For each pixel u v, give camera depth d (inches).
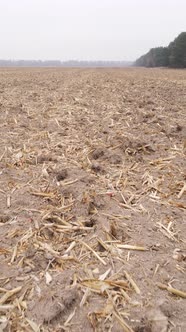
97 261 103.3
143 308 85.6
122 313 84.0
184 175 168.7
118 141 217.0
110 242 112.1
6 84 572.4
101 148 200.8
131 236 116.3
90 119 280.4
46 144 210.5
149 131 247.3
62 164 178.7
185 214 133.6
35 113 296.8
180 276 98.0
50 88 512.7
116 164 181.5
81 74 1011.9
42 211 131.0
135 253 107.5
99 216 128.3
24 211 130.8
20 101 360.2
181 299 89.5
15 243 111.4
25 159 183.5
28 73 1047.0
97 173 168.9
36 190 148.5
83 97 402.9
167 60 3107.8
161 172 172.4
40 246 109.4
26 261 102.7
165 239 115.9
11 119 267.7
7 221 124.2
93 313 83.5
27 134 230.5
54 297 87.7
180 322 82.0
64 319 82.5
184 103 390.6
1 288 91.8
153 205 139.2
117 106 343.9
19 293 90.4
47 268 99.9
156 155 198.4
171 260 104.8
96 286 92.4
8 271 98.7
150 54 3767.2
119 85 603.8
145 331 79.4
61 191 146.9
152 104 371.9
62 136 229.1
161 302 86.9
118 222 124.6
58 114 295.0
